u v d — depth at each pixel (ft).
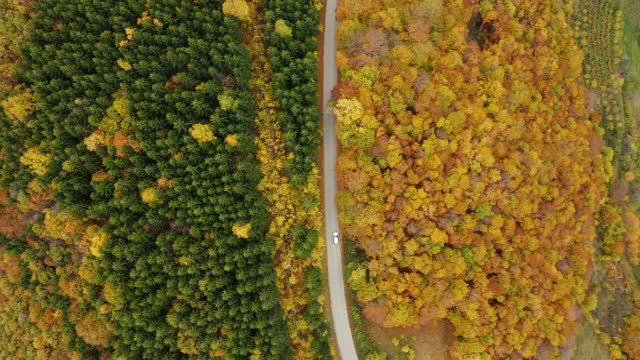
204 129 187.42
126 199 187.93
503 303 214.90
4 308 202.18
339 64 203.10
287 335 203.92
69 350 197.77
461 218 206.69
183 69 197.26
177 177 190.60
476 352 211.20
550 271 218.18
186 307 190.90
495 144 209.97
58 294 200.03
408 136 199.62
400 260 206.90
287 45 203.92
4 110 190.49
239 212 188.24
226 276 191.72
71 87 194.80
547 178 219.61
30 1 193.67
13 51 194.18
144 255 190.19
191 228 188.14
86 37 195.00
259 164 206.49
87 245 191.83
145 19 193.88
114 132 191.01
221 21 199.31
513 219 212.43
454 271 206.08
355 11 205.87
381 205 203.62
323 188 220.02
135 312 188.03
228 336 187.42
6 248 198.18
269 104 206.69
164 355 193.16
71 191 192.85
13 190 192.54
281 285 208.64
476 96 212.23
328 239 220.64
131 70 195.83
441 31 212.43
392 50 199.93
